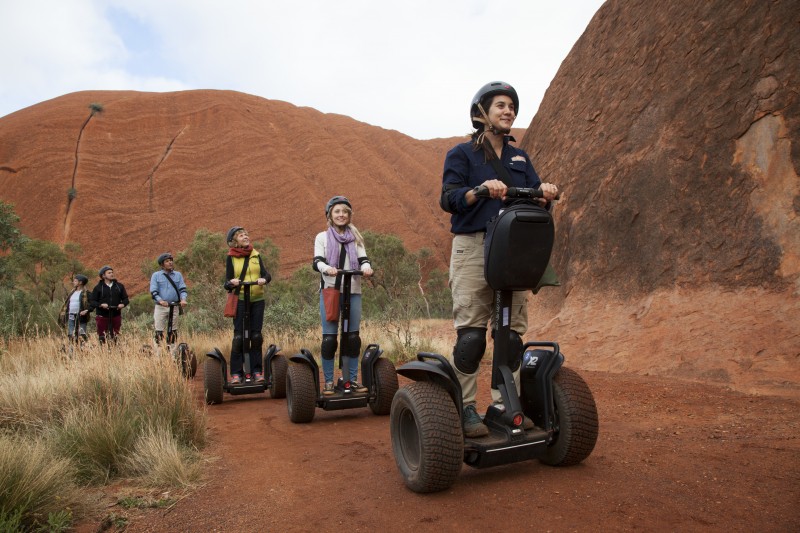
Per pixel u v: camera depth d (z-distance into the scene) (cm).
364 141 10519
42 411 459
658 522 240
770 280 667
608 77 1116
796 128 704
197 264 2945
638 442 378
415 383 311
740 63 803
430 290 4484
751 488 276
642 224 856
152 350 555
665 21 1003
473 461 299
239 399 702
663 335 703
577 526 240
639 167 896
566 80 1334
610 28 1213
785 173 702
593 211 964
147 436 378
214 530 263
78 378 505
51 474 293
